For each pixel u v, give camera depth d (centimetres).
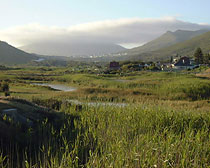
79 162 659
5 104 1145
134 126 866
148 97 2664
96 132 809
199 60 11638
